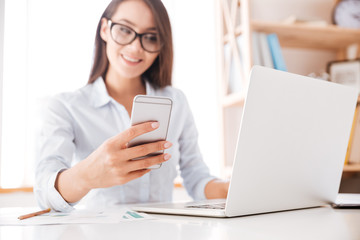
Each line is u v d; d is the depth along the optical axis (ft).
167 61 4.21
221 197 3.45
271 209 2.35
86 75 6.32
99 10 6.41
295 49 7.42
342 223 1.96
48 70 6.22
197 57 7.08
